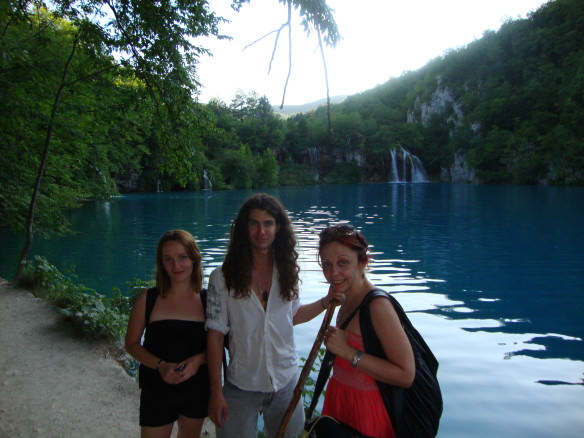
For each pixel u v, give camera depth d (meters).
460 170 77.38
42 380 3.82
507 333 5.93
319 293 7.81
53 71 8.14
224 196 39.94
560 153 52.41
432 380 1.54
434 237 14.56
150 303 2.12
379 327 1.49
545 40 77.25
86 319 4.93
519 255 11.44
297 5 2.06
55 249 12.81
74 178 14.28
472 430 3.58
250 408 2.00
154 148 44.53
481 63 91.56
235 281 1.93
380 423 1.53
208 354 1.98
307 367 1.71
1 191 9.49
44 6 6.83
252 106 92.06
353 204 29.09
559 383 4.43
